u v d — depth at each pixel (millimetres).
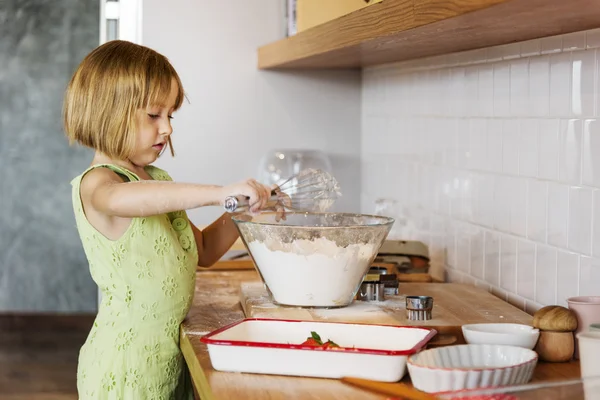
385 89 2953
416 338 1401
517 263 1971
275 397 1201
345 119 3242
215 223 2117
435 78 2480
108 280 1766
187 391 1933
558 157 1768
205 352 1492
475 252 2219
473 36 1750
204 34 3109
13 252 5898
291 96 3191
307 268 1693
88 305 5961
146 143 1862
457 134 2330
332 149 3246
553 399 1051
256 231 1715
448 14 1359
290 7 2922
